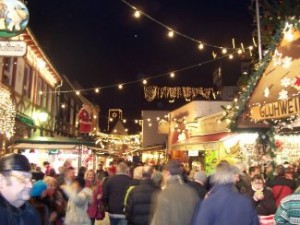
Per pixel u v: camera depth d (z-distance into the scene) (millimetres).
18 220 2533
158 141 40781
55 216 6070
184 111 26375
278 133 11352
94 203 9836
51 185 6531
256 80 9203
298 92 7582
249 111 9586
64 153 16250
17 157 2617
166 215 5211
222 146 16484
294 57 7852
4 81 15625
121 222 9023
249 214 4199
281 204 3959
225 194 4277
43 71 23906
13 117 15664
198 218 4273
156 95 47000
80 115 28938
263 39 10883
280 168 8016
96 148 18141
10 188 2539
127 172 9484
